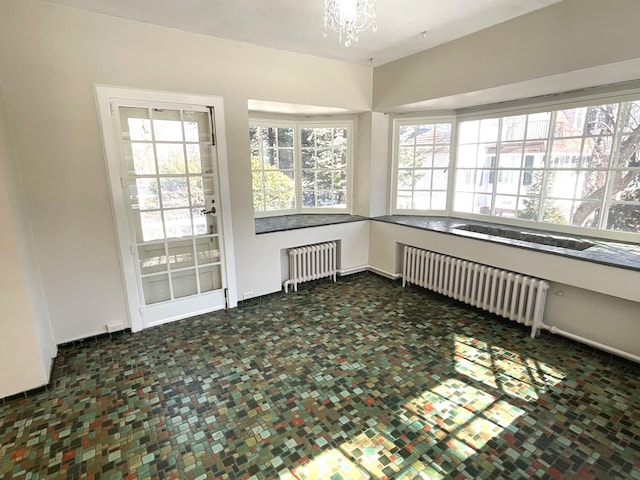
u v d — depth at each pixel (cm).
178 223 319
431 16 264
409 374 240
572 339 277
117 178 281
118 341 292
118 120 275
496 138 371
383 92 396
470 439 183
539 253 275
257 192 438
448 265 351
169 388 229
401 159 443
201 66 304
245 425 195
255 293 375
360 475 162
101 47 261
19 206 230
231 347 280
